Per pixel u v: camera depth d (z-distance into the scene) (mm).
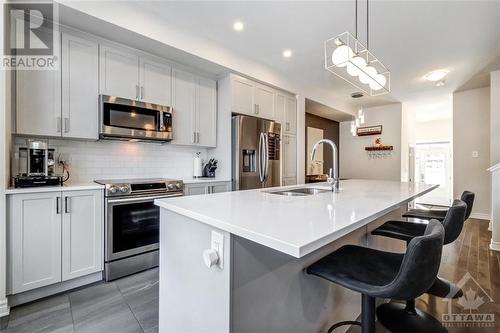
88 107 2422
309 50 3262
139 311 1820
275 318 1112
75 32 2342
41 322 1683
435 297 2033
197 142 3328
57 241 2014
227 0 2283
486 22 2580
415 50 3215
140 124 2721
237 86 3453
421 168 7785
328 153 6480
